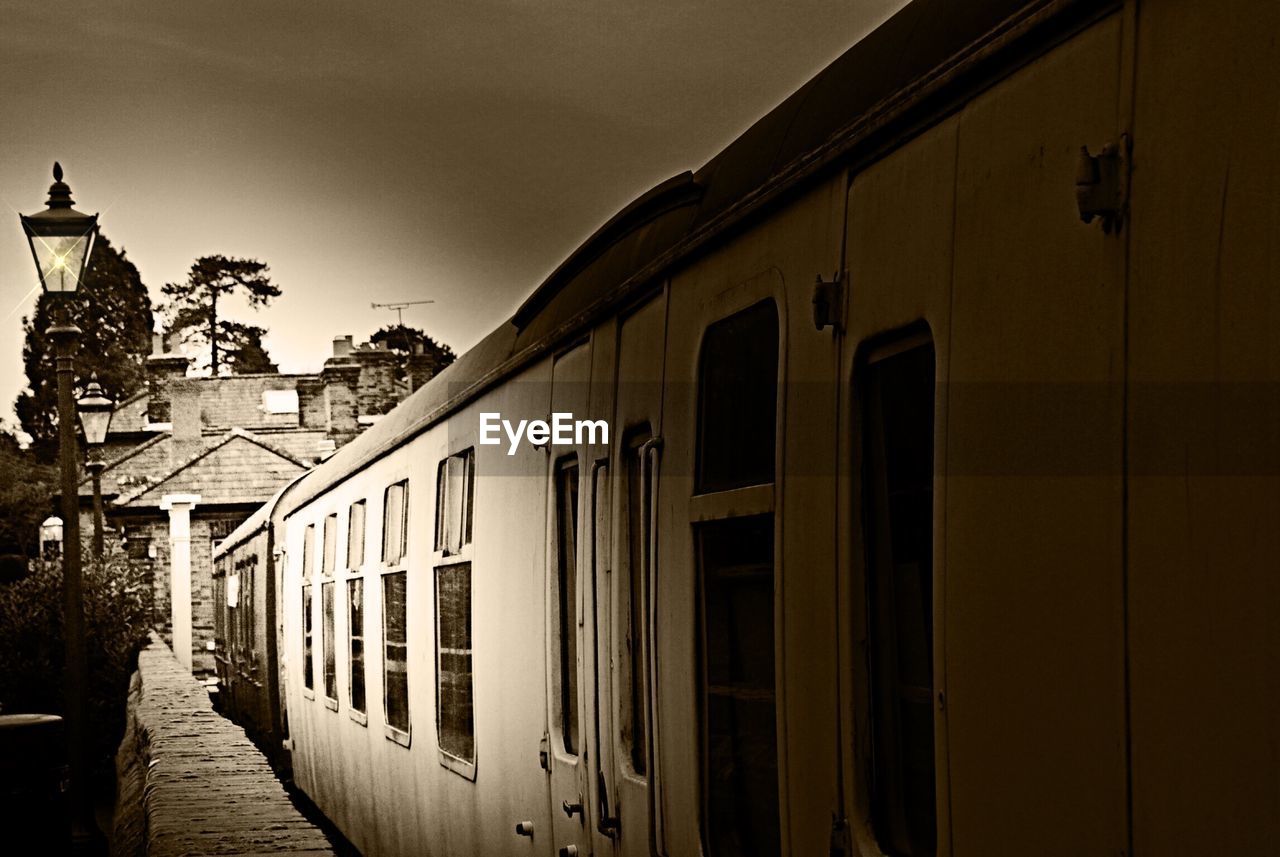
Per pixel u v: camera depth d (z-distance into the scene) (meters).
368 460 9.59
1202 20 2.04
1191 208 2.03
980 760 2.50
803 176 3.25
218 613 27.81
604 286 4.84
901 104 2.82
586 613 4.93
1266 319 1.89
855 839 2.94
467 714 6.93
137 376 73.69
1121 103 2.19
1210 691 1.96
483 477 6.62
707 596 3.83
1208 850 1.96
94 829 11.81
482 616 6.57
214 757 11.73
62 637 20.23
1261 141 1.92
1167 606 2.04
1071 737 2.25
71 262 11.73
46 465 70.75
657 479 4.18
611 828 4.60
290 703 13.75
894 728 2.89
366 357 40.69
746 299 3.60
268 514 15.73
